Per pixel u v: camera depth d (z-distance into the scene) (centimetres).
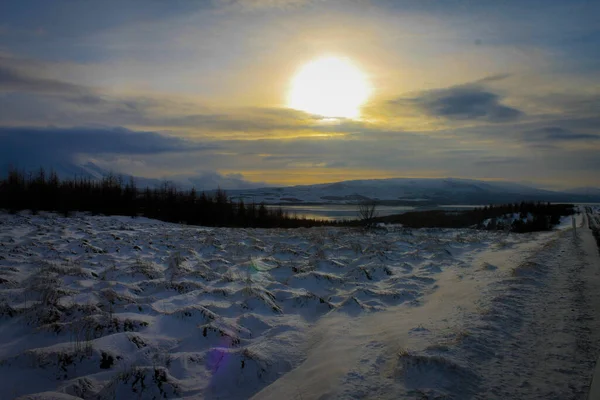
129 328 705
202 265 1205
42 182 4150
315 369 583
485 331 688
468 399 473
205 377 571
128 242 1650
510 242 2053
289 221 5734
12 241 1590
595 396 466
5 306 767
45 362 570
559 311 823
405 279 1132
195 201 5019
